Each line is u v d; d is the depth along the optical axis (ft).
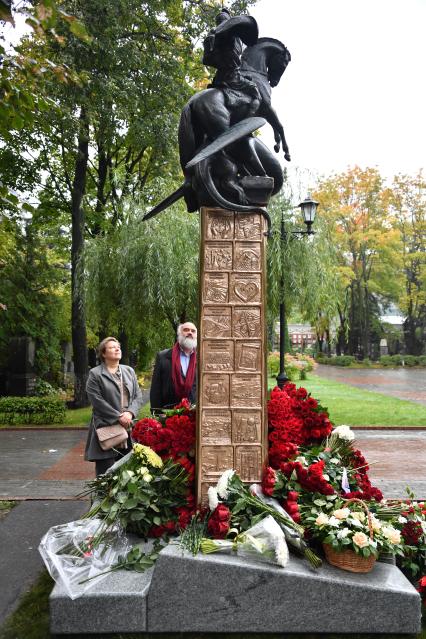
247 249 12.72
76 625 9.84
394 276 153.99
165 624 9.90
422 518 12.33
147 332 46.03
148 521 11.78
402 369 141.49
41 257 59.67
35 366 59.06
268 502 11.61
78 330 52.03
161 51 47.96
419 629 9.83
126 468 12.66
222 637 9.86
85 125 45.24
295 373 93.25
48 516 18.25
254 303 12.62
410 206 149.48
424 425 41.42
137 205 42.14
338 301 43.06
